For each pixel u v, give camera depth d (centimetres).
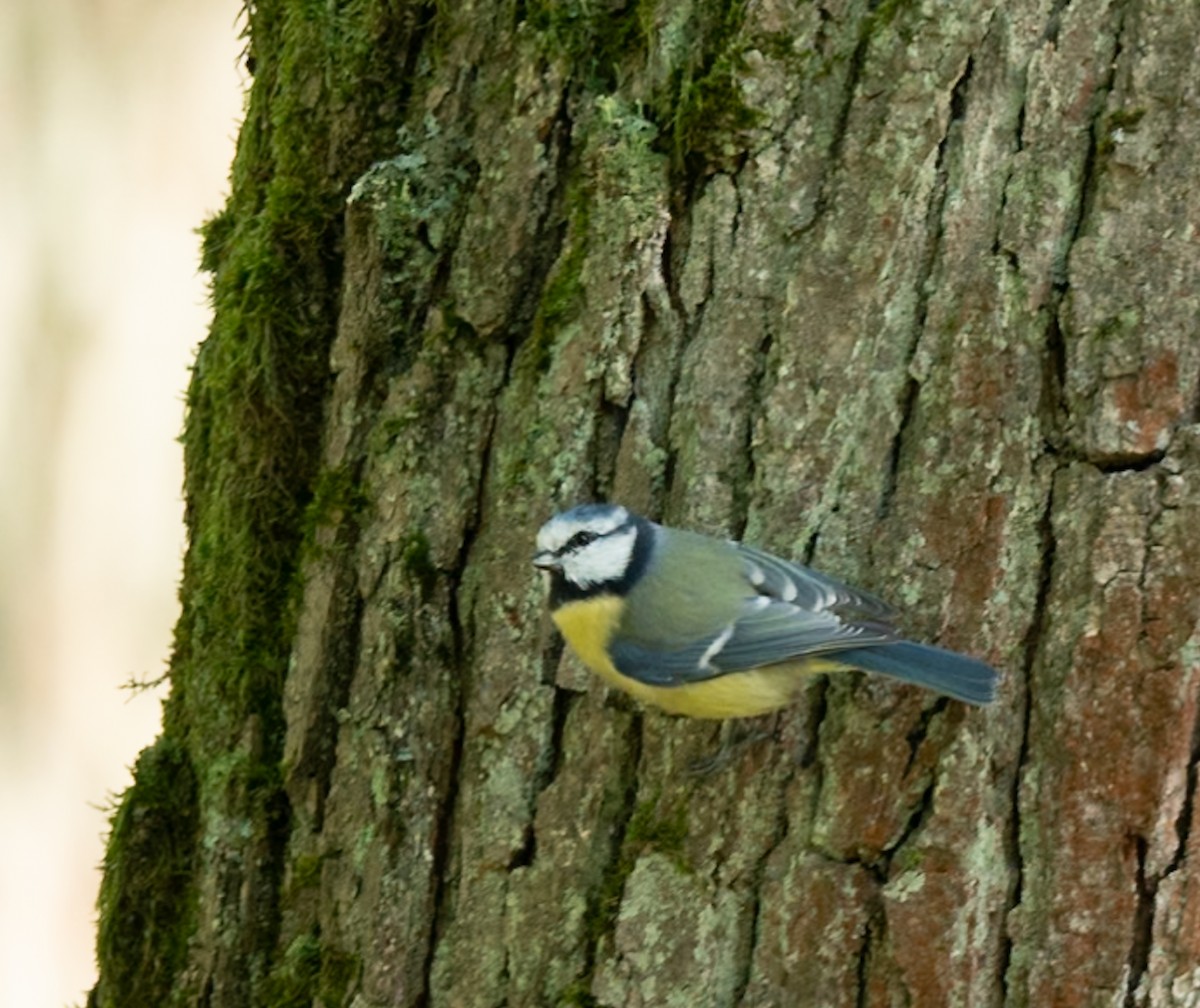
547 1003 696
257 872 763
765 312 676
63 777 1562
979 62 650
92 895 1551
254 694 765
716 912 673
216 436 796
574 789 700
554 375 698
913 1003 645
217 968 767
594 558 675
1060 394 641
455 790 719
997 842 643
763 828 671
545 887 699
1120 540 628
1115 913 627
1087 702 630
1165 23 631
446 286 720
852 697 663
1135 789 624
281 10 787
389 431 722
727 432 682
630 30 693
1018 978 639
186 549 844
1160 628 621
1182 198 629
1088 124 641
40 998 1515
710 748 681
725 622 655
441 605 719
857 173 662
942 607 652
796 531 673
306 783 745
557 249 705
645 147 682
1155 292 629
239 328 764
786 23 666
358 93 740
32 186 1582
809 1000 657
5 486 1570
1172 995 623
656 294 686
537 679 705
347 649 734
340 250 753
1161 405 626
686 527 685
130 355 1591
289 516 762
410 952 718
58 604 1574
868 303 663
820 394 670
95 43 1592
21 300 1577
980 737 643
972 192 652
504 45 709
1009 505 646
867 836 654
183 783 799
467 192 717
